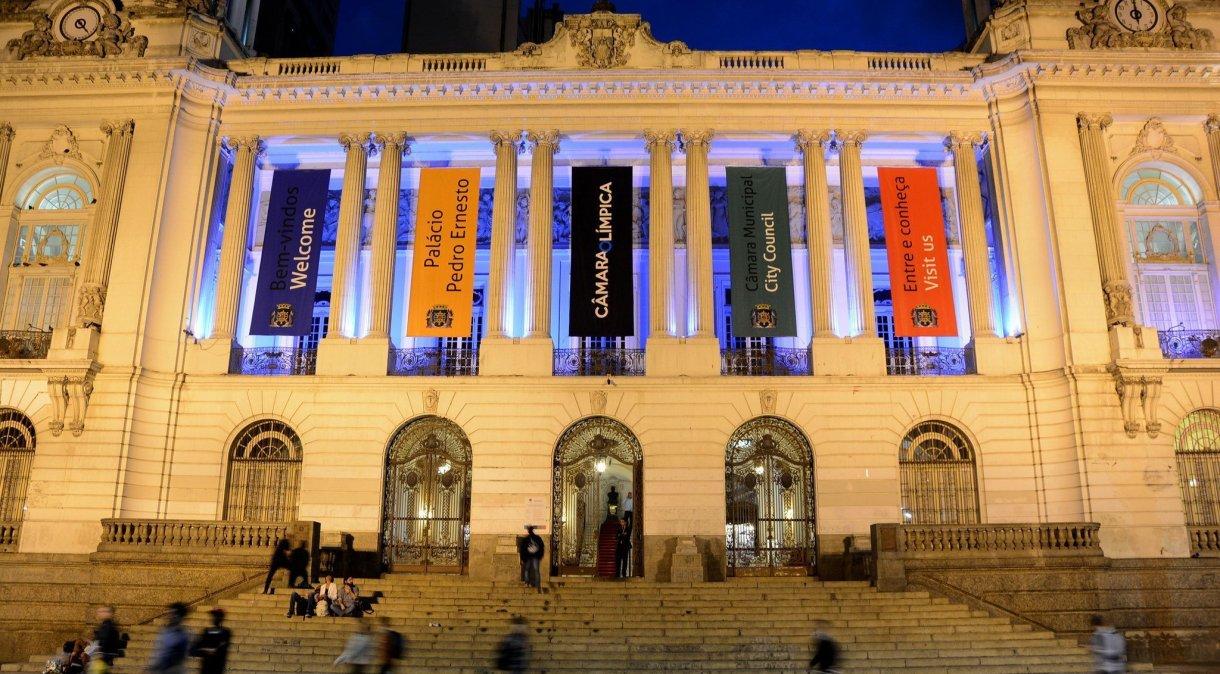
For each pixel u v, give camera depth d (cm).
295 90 2695
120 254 2511
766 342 2709
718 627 1788
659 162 2642
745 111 2688
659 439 2422
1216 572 2100
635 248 2778
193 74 2648
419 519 2447
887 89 2662
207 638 1298
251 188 2697
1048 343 2452
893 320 2630
